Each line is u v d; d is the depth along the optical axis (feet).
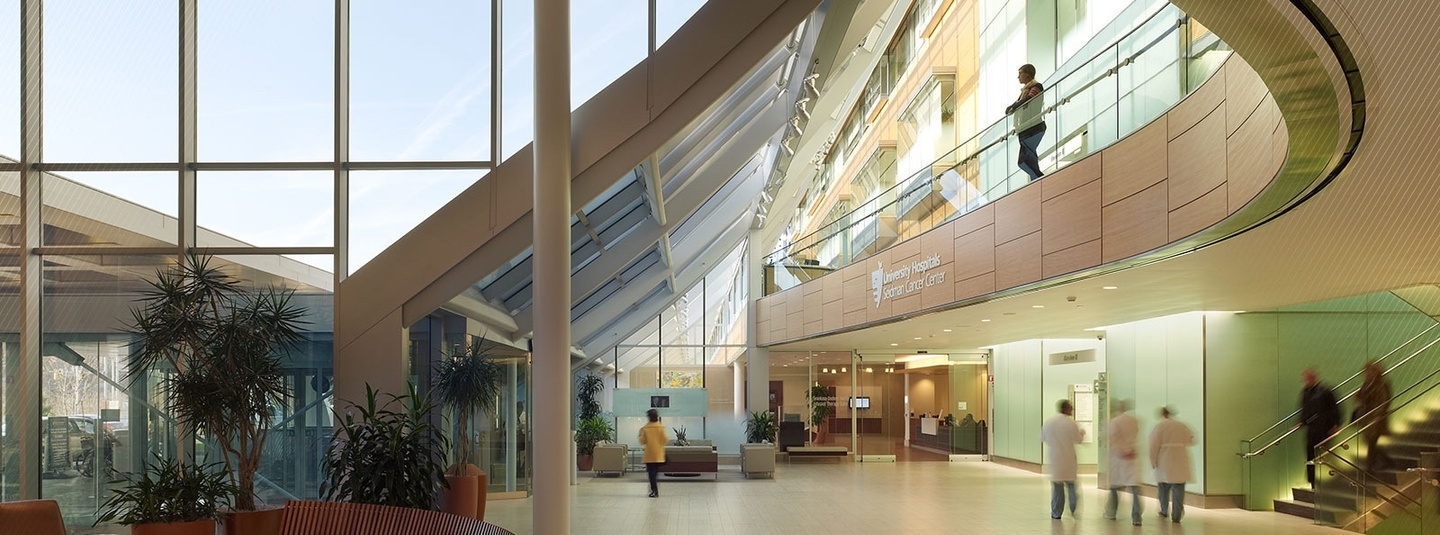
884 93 84.94
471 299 47.73
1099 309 49.47
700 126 43.93
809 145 67.15
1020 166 42.09
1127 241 32.65
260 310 33.73
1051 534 41.01
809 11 35.19
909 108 83.82
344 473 34.19
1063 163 38.88
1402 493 39.99
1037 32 57.26
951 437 88.48
